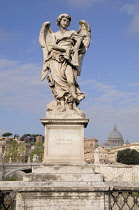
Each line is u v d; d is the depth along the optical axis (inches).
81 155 407.5
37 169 389.4
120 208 360.8
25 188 342.0
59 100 442.3
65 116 417.1
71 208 343.3
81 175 376.5
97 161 2765.7
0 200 347.3
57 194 345.1
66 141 412.2
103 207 344.8
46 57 460.4
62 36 455.5
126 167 2664.9
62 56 448.5
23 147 3661.4
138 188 360.8
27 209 341.4
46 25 468.8
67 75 441.4
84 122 410.9
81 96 447.5
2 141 5767.7
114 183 364.2
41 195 344.5
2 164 2438.5
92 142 5644.7
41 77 457.4
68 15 463.2
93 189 345.7
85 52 474.0
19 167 2527.1
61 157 406.9
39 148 3794.3
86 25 476.1
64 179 374.6
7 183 348.8
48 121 412.2
